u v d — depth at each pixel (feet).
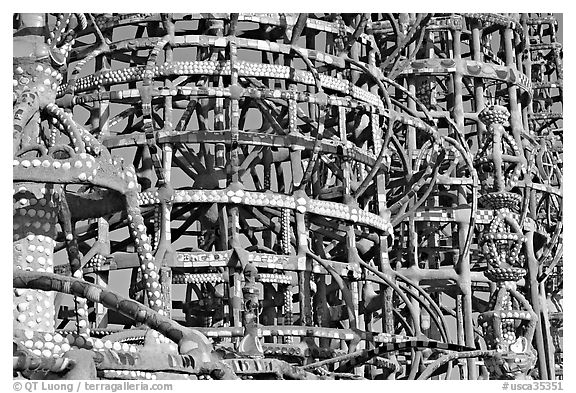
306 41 194.08
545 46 254.68
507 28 226.38
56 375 98.53
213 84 183.11
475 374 206.08
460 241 207.41
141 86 172.04
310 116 203.41
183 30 190.80
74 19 154.61
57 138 146.92
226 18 177.37
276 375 123.85
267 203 171.73
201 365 106.52
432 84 223.92
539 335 211.00
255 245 198.39
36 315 108.47
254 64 174.19
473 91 226.58
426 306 186.80
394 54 200.13
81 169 107.45
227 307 192.95
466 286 205.57
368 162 183.52
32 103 108.68
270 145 172.04
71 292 102.58
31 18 112.06
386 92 186.29
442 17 219.41
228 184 173.58
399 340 175.22
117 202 116.06
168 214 169.48
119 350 104.68
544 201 232.53
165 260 167.73
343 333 171.32
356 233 191.72
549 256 234.79
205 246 194.70
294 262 172.45
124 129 201.57
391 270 188.34
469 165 199.93
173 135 171.12
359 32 186.19
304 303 174.81
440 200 234.38
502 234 172.86
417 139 230.48
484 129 219.82
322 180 206.80
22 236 109.40
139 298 176.76
